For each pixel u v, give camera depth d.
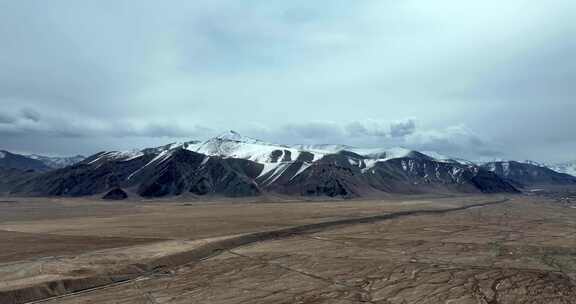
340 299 43.75
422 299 43.78
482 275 52.16
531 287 47.12
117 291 46.81
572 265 56.94
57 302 43.19
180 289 47.38
